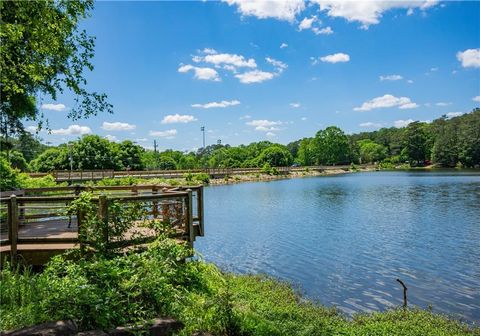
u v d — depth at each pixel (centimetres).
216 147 14638
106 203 659
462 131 11256
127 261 601
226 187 5462
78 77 895
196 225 868
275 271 1374
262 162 11181
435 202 3275
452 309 1008
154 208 909
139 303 514
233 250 1706
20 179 2205
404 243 1778
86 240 652
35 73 773
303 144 13962
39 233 810
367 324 821
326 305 1030
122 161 7456
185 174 6022
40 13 682
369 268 1402
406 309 929
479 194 3853
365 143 15450
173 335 471
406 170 10731
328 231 2105
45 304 476
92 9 836
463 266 1402
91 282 532
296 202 3506
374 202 3384
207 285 762
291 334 637
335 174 9194
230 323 547
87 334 427
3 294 504
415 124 12569
